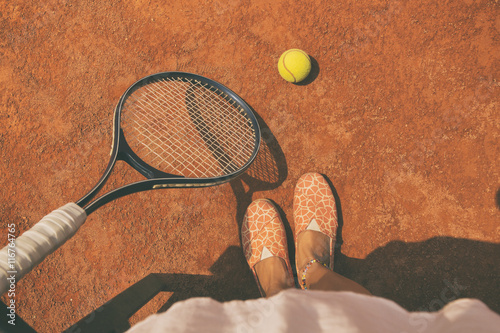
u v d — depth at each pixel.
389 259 1.57
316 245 1.51
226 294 1.56
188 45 1.77
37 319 1.50
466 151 1.62
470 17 1.73
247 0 1.80
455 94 1.67
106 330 1.16
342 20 1.77
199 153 1.65
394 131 1.67
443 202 1.59
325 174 1.66
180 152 1.65
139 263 1.57
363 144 1.67
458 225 1.57
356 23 1.77
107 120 1.69
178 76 1.44
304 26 1.78
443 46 1.72
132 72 1.75
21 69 1.72
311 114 1.71
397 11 1.77
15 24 1.77
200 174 1.64
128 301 1.26
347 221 1.62
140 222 1.59
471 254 1.53
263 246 1.53
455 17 1.74
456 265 1.53
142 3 1.80
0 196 1.60
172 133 1.67
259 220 1.57
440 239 1.56
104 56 1.75
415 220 1.59
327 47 1.76
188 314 0.53
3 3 1.78
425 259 1.55
